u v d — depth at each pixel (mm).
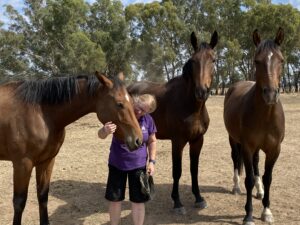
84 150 8938
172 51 44094
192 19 48969
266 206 4492
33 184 6102
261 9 42500
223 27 47531
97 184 6172
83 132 12047
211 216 4699
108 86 3463
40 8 37719
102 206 5129
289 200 5141
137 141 3334
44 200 4016
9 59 36062
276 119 4191
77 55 34969
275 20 41812
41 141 3643
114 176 3723
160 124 5180
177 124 4828
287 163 7168
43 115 3709
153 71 44188
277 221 4422
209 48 4637
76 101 3734
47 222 4078
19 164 3637
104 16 43188
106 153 8555
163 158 7871
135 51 43562
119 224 4477
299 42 45688
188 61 4750
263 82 3922
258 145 4355
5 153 3762
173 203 5215
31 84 3752
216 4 46812
